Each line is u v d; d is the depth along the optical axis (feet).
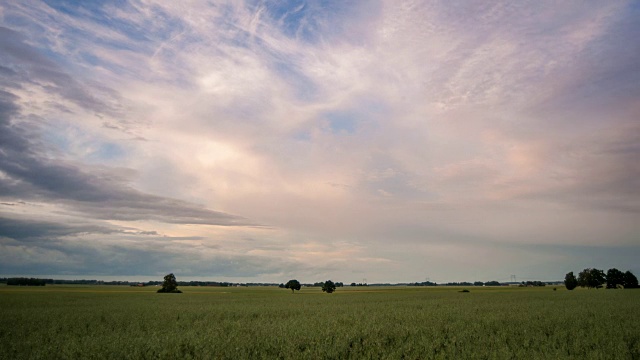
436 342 48.83
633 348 45.47
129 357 43.11
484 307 112.68
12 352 46.96
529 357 40.50
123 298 197.47
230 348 46.68
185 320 84.89
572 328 60.80
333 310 111.55
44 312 104.01
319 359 42.11
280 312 106.11
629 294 199.21
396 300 173.58
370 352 44.88
